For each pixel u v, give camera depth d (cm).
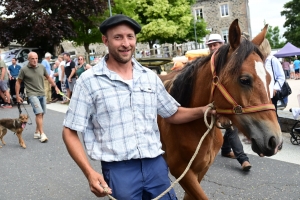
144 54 2992
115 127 223
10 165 596
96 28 2314
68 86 1252
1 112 1161
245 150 599
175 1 3228
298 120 627
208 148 287
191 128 285
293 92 1564
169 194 240
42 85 724
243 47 238
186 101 297
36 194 466
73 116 222
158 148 237
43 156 636
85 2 2028
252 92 231
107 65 234
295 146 600
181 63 543
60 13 2000
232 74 236
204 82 278
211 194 434
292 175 473
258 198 413
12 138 786
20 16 1912
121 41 224
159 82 249
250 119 232
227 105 243
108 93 222
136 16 2620
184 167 295
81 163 214
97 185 205
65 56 1222
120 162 225
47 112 1108
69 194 461
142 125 229
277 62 615
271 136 223
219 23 4309
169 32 3025
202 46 4069
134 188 224
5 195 469
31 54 694
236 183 462
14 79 1364
